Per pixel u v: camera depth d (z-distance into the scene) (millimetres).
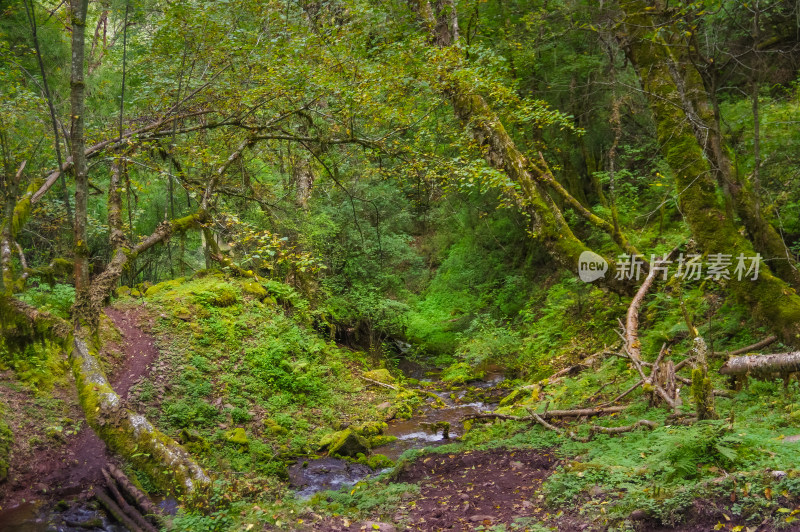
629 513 4547
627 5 10328
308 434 9656
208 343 10555
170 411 8531
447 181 10523
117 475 6375
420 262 21219
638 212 14258
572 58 14047
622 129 15500
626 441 6594
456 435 9688
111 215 7586
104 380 6352
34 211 9305
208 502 5801
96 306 6496
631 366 9766
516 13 14930
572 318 14617
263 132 10102
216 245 12914
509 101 11117
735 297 8984
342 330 15703
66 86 11359
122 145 8812
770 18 11258
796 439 5344
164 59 9742
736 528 4066
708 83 10031
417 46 10172
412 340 18906
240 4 9328
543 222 11375
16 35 10914
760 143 10164
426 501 6020
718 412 6750
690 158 9609
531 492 5812
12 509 5660
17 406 7035
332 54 9148
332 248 15258
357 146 11648
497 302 18359
